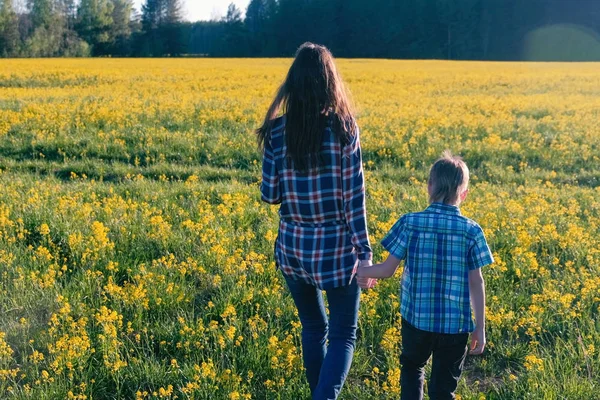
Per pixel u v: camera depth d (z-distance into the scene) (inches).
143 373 150.7
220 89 894.4
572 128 564.7
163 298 187.6
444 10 3073.3
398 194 335.9
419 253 124.3
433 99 789.2
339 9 3255.4
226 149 449.4
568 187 372.5
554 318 183.8
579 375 151.6
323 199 123.2
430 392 129.6
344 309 129.5
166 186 343.3
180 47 3339.1
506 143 487.8
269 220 266.2
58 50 3016.7
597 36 3051.2
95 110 590.9
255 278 203.2
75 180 372.5
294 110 121.5
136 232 245.0
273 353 154.9
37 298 186.1
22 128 505.4
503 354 164.6
